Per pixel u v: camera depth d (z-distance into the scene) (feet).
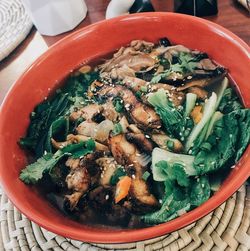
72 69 0.93
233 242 0.69
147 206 0.69
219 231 0.70
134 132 0.76
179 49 0.88
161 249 0.70
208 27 0.84
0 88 1.03
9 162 0.75
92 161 0.74
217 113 0.76
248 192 0.74
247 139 0.69
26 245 0.75
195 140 0.74
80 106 0.84
